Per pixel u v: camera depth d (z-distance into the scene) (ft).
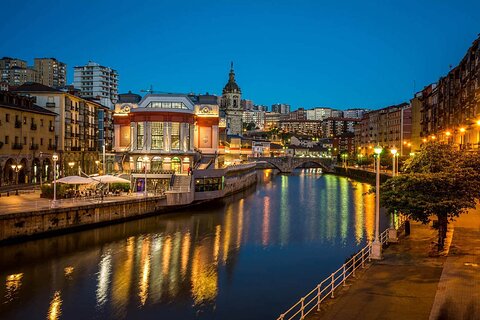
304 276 120.88
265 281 116.67
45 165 289.74
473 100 236.02
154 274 122.01
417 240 123.13
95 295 106.22
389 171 458.50
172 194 224.74
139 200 203.10
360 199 301.43
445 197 105.81
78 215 171.83
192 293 108.06
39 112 277.44
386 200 113.70
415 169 119.75
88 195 202.18
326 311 73.87
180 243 158.20
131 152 275.80
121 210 192.54
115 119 304.71
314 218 216.13
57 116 312.91
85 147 363.35
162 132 275.80
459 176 107.45
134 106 302.66
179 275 121.29
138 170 255.91
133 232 175.11
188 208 239.91
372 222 204.33
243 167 367.66
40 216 157.48
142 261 134.31
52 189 192.75
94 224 178.91
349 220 210.38
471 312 71.05
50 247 148.05
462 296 77.92
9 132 248.52
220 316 94.68
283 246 155.02
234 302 102.22
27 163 266.77
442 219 109.60
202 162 299.79
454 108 293.43
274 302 102.12
